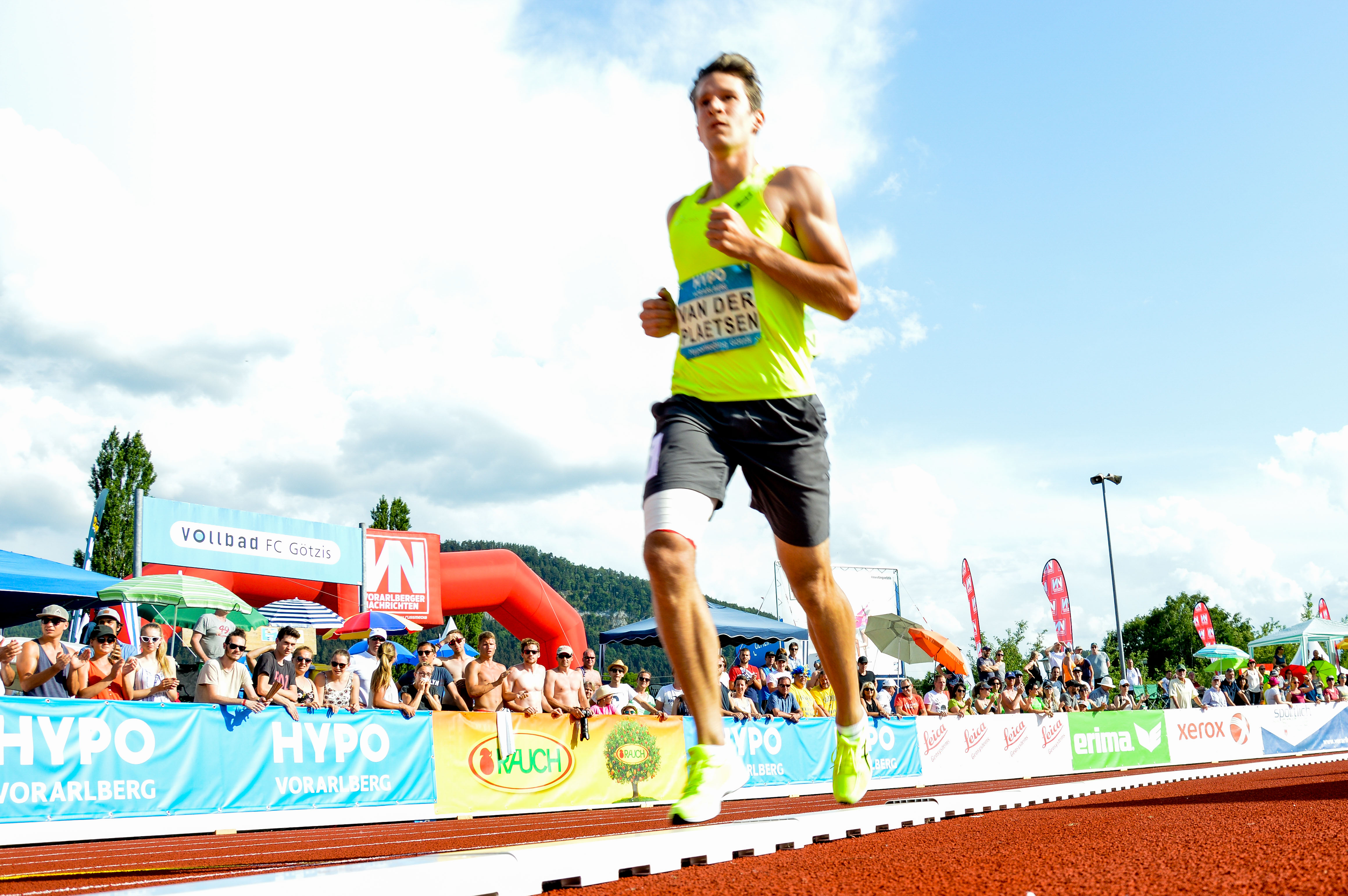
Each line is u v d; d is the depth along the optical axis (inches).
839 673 129.9
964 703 600.1
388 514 1973.4
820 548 122.0
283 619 698.8
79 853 212.7
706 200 120.6
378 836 239.1
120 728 291.3
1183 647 2384.4
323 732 337.7
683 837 104.6
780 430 115.3
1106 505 1316.4
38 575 480.7
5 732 267.7
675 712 497.0
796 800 374.3
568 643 947.3
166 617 513.7
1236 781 332.5
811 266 111.8
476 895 81.3
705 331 116.8
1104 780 351.3
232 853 185.5
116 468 1610.5
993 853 98.1
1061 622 959.6
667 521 109.5
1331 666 1007.6
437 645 697.6
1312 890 65.6
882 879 81.3
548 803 392.5
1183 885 70.9
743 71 120.6
